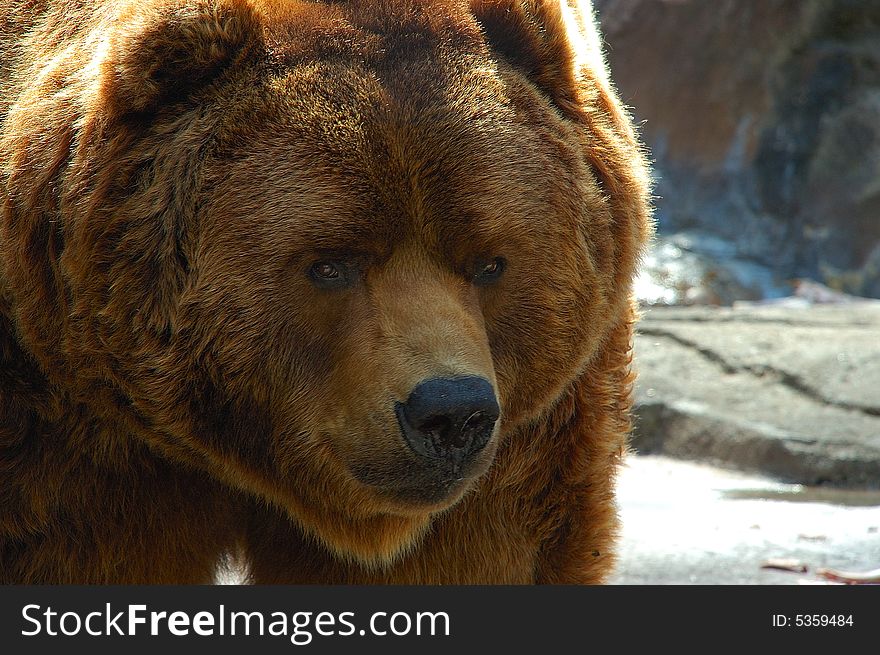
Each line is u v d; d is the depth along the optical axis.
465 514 8.55
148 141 7.42
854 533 14.40
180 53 7.43
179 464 8.15
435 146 7.27
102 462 7.94
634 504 16.05
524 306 7.81
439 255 7.43
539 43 8.13
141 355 7.41
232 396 7.55
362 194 7.17
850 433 18.00
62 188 7.43
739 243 32.94
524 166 7.55
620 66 34.25
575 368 8.14
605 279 8.16
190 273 7.31
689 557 13.23
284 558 8.95
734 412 18.97
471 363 7.09
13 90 8.19
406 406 7.10
